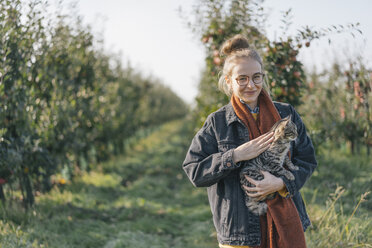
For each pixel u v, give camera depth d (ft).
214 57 13.75
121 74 34.53
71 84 21.17
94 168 26.13
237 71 6.18
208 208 17.76
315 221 11.73
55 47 18.19
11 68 14.17
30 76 15.69
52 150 18.54
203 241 13.75
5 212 13.37
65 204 16.66
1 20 13.73
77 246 12.41
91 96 23.56
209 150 6.48
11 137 14.40
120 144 35.09
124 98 35.55
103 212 17.06
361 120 19.81
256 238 6.02
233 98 6.56
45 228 13.43
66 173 20.62
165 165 30.12
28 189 15.29
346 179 16.39
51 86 18.08
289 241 5.86
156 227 15.33
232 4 13.53
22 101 14.76
